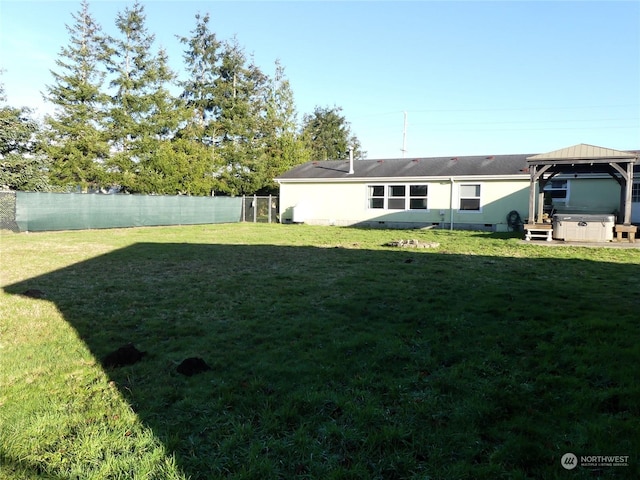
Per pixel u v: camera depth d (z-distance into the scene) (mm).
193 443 2504
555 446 2414
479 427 2646
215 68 33406
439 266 8594
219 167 29766
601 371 3348
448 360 3713
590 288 6359
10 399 3033
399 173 20547
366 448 2455
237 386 3236
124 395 3113
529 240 12922
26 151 23656
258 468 2252
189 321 4965
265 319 5012
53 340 4301
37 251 11219
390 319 4926
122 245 12617
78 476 2205
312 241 13750
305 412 2863
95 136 26312
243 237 15164
